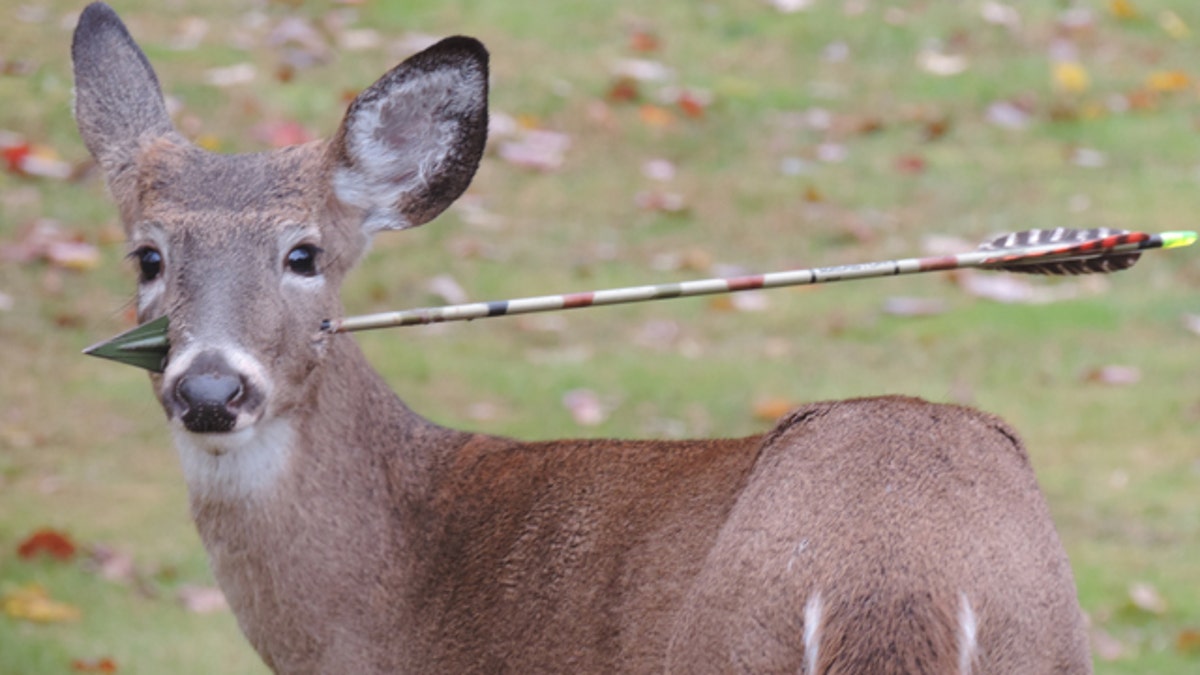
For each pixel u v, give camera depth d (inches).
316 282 291.9
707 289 275.6
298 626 292.8
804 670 224.2
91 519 476.1
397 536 296.7
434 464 304.2
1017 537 228.5
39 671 396.2
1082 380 578.6
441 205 311.3
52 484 496.4
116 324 575.8
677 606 253.8
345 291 614.9
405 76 303.0
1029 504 233.3
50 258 610.2
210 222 286.5
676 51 831.7
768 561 229.9
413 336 601.3
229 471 288.4
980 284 647.1
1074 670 231.0
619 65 805.2
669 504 264.1
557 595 275.9
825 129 770.8
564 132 746.8
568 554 276.5
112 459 514.0
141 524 475.2
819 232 683.4
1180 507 500.4
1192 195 718.5
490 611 284.4
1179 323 617.9
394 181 306.8
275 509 289.1
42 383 551.8
